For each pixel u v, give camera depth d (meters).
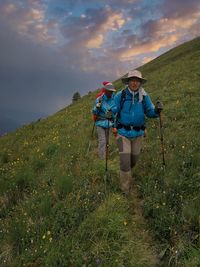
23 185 3.48
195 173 2.87
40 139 5.70
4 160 4.98
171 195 2.61
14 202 3.23
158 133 4.20
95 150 4.30
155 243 2.25
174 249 2.12
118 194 2.80
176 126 4.38
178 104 5.43
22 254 2.26
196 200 2.46
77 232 2.37
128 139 2.87
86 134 5.07
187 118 4.64
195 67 10.29
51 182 3.35
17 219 2.66
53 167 3.72
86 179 3.12
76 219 2.52
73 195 2.83
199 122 4.34
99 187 2.94
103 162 3.57
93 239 2.27
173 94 6.52
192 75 8.88
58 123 7.06
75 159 3.91
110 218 2.38
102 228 2.30
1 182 3.52
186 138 3.73
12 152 5.33
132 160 3.01
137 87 2.81
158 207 2.45
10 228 2.56
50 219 2.58
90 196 2.81
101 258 2.10
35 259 2.20
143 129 2.91
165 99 6.18
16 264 2.20
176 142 3.68
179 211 2.42
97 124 4.02
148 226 2.41
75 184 3.08
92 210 2.62
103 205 2.55
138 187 2.92
